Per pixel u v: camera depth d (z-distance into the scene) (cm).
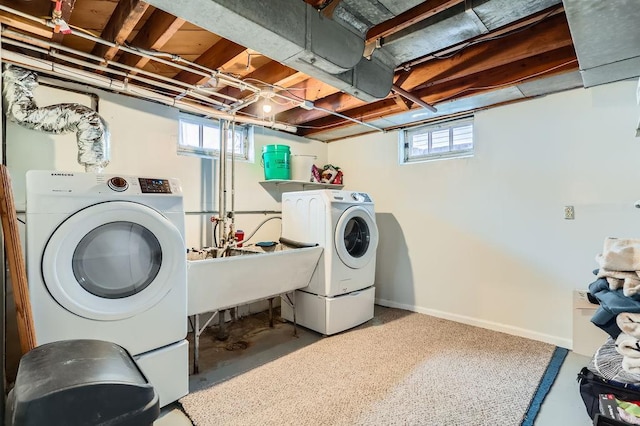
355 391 203
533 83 253
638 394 147
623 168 245
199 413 183
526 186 288
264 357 253
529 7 159
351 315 312
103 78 242
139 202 180
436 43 192
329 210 296
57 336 157
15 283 143
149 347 183
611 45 163
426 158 361
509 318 298
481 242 314
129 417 87
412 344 273
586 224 260
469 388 205
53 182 159
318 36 159
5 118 212
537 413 180
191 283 216
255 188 365
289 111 374
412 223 363
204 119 331
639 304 135
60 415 79
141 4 155
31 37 189
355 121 346
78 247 165
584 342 247
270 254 255
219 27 142
